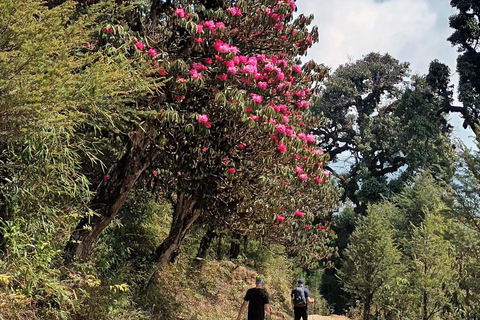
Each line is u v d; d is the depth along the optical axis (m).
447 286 15.17
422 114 32.00
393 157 34.91
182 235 9.16
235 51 6.09
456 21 31.28
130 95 4.74
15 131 3.47
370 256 19.77
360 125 35.84
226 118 6.41
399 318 16.52
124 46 5.38
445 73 32.22
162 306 8.68
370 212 23.88
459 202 11.77
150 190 9.36
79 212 5.72
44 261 4.38
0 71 3.14
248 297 7.49
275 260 19.97
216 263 14.82
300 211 8.38
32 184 4.50
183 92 6.27
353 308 22.61
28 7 3.37
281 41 7.18
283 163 6.95
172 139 6.67
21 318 4.15
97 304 5.86
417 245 16.38
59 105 3.51
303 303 10.91
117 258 7.93
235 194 7.25
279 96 7.09
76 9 5.54
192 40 6.33
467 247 11.91
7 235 4.08
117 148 7.48
